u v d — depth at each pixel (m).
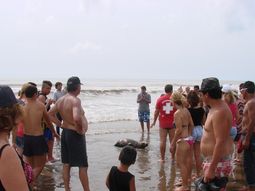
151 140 10.88
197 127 5.67
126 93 30.98
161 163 7.59
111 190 3.80
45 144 5.33
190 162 5.46
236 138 6.64
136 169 7.06
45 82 7.38
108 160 7.95
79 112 4.84
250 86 5.12
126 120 16.38
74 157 4.93
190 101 5.61
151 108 21.19
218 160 3.27
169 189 5.78
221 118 3.27
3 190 1.58
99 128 13.61
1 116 1.65
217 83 3.38
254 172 4.93
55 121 5.14
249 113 4.83
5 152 1.58
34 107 5.21
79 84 5.05
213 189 3.35
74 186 5.92
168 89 7.40
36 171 5.28
